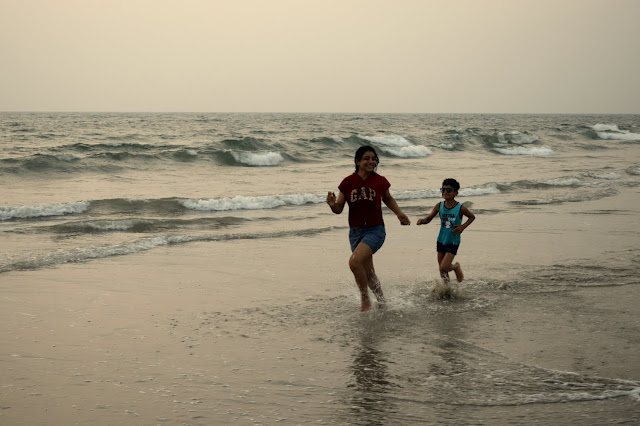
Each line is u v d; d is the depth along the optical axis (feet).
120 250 29.55
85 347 16.26
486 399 13.08
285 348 16.48
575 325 18.69
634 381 14.12
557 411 12.43
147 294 22.06
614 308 20.66
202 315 19.57
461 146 128.88
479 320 19.25
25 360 15.14
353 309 20.58
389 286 23.89
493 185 61.26
